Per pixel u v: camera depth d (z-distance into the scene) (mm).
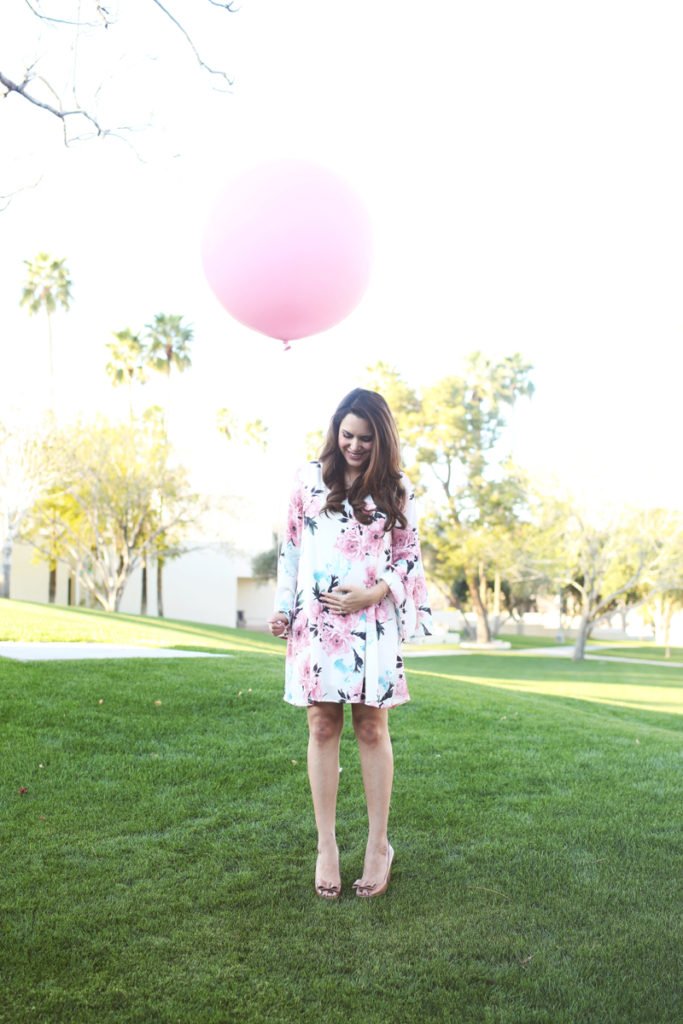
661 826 3316
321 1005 1979
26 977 2049
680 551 26875
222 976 2094
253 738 4648
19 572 34500
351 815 3342
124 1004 1953
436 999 2012
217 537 28062
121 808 3395
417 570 2717
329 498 2646
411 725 5293
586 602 28062
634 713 9312
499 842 3080
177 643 11562
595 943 2301
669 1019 1942
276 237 4191
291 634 2721
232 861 2848
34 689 5484
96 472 25562
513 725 5578
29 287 33000
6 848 2914
